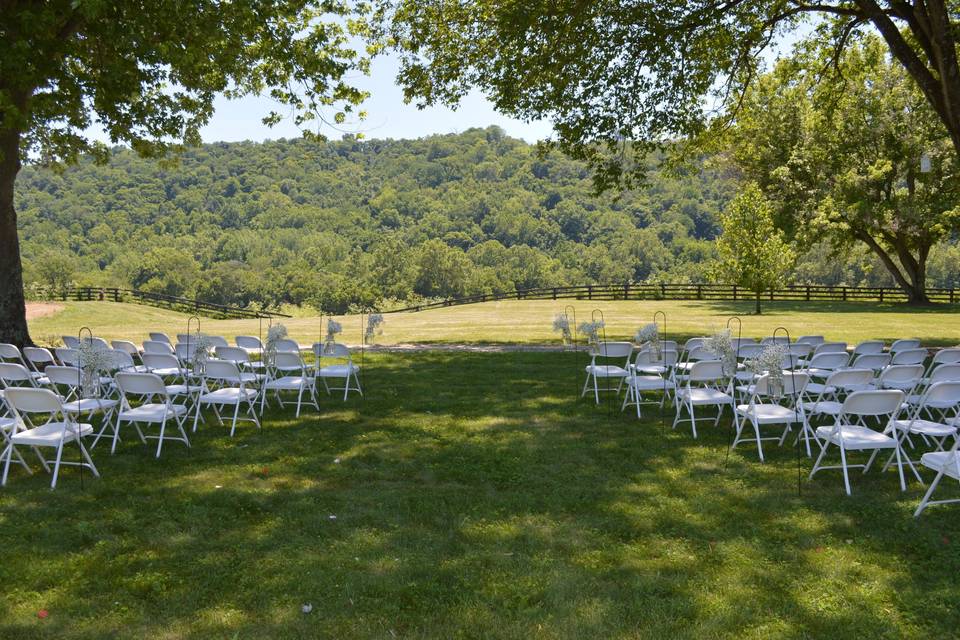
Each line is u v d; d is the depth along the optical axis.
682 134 14.07
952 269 72.50
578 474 5.94
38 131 13.84
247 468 6.12
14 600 3.71
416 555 4.29
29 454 6.49
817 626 3.47
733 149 29.52
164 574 4.03
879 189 30.16
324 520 4.88
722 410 8.45
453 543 4.48
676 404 7.80
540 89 13.31
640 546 4.43
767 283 24.84
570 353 14.16
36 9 9.46
